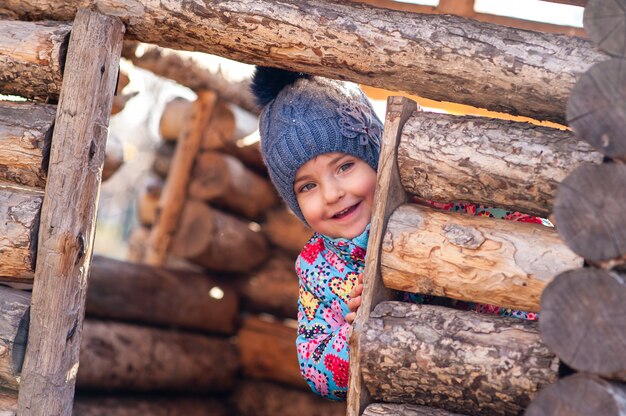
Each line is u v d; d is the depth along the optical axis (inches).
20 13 122.5
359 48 108.5
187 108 225.3
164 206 213.9
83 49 113.7
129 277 202.8
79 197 112.5
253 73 127.0
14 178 117.0
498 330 96.0
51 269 111.3
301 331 123.1
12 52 116.1
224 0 113.2
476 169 101.0
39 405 110.2
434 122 105.2
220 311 218.2
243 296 225.9
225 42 115.0
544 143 98.9
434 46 105.1
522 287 96.9
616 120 80.2
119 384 197.3
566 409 80.4
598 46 83.3
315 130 115.7
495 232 100.1
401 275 103.6
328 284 122.0
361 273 120.5
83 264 113.8
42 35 116.0
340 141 115.9
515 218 117.0
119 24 116.7
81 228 112.9
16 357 111.3
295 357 215.0
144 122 587.2
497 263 98.3
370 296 103.3
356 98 122.2
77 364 115.1
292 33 111.0
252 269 225.8
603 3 82.4
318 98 118.7
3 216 112.6
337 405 209.5
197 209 213.2
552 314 81.3
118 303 199.9
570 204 81.2
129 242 246.2
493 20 152.9
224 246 213.2
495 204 103.0
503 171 99.7
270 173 123.0
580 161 96.1
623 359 77.9
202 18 114.1
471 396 95.9
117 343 196.5
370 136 118.5
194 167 214.8
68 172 112.1
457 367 95.2
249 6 112.2
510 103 104.9
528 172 98.3
